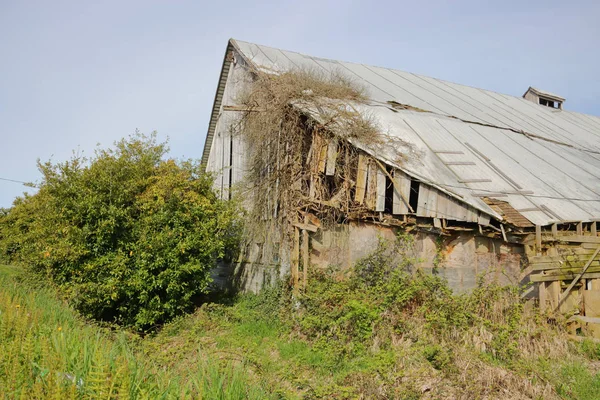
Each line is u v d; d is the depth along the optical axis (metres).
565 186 12.91
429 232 11.08
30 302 9.04
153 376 5.81
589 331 9.85
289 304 11.09
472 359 7.52
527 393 6.82
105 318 11.76
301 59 18.83
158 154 13.08
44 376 4.98
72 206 11.08
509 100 23.78
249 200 14.22
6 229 23.31
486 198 10.76
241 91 15.41
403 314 9.34
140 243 11.16
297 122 12.25
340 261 11.52
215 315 11.62
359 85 15.62
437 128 14.45
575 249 10.52
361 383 6.78
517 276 10.80
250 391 5.95
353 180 11.58
